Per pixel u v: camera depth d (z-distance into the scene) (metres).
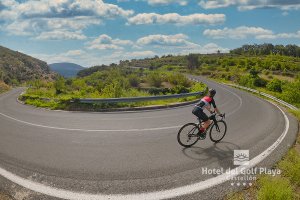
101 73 71.56
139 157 7.12
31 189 5.33
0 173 6.16
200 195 5.03
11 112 18.59
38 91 38.38
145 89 36.69
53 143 8.75
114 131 10.39
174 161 6.79
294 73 76.50
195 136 8.20
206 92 30.69
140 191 5.18
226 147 8.08
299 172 5.67
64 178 5.82
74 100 19.42
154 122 12.36
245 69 93.69
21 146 8.48
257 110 17.25
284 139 9.00
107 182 5.58
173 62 181.62
